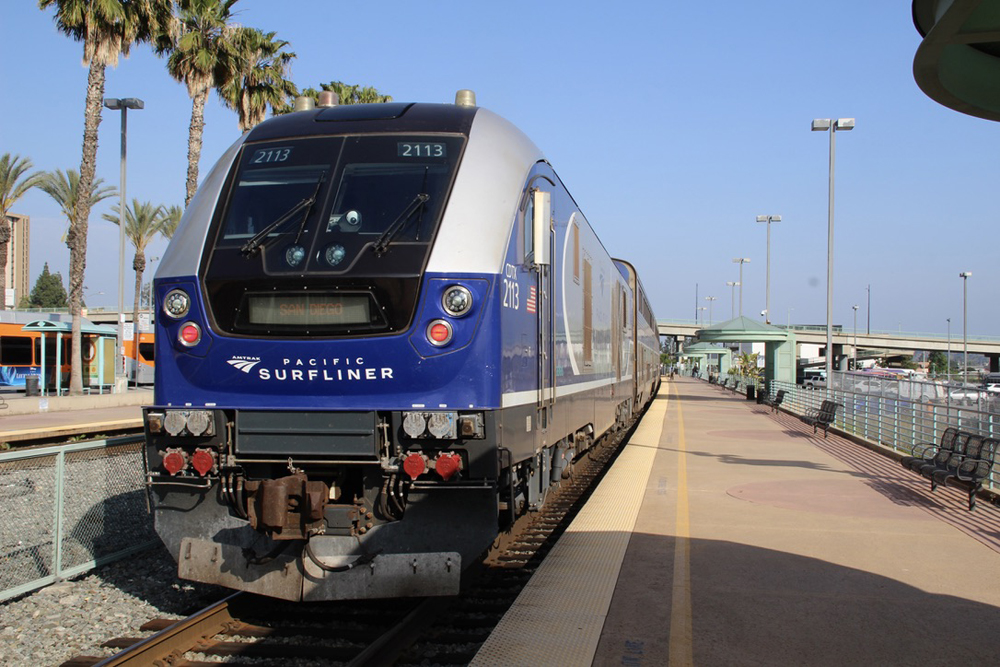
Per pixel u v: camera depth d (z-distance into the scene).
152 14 27.52
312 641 5.79
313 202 6.18
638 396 21.19
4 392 37.06
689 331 89.31
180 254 6.23
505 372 5.96
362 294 5.78
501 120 6.99
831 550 7.82
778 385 33.16
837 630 5.57
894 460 14.88
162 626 6.15
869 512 9.76
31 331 35.28
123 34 27.75
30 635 5.99
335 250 5.91
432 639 5.79
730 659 5.04
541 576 6.63
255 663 5.41
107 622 6.30
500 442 5.82
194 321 6.02
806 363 91.75
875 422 17.28
